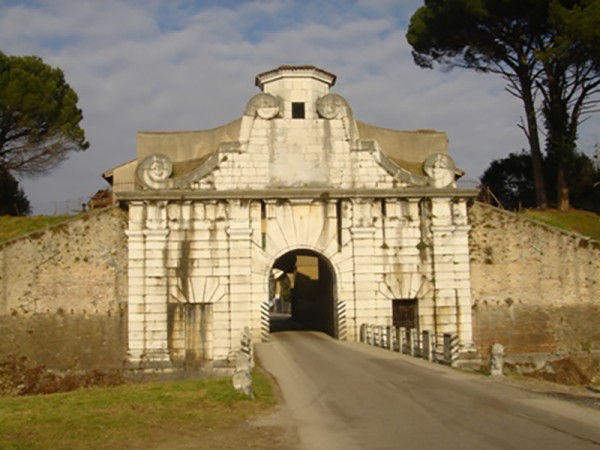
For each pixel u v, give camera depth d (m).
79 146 53.62
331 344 33.75
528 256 37.50
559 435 13.76
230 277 35.62
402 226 36.50
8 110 49.09
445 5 45.72
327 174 36.47
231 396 18.97
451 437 13.87
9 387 33.81
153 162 35.94
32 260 35.34
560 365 36.62
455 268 36.53
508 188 56.66
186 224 35.75
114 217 36.09
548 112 47.75
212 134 38.97
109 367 34.94
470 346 36.06
